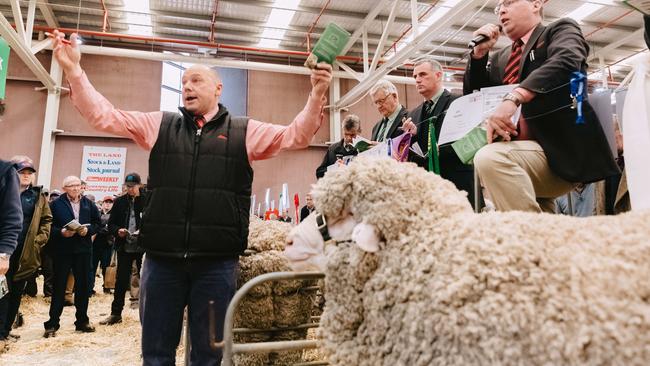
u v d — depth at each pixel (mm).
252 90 9633
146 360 1582
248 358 1948
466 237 664
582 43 1303
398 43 9031
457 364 601
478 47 1654
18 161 3418
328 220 864
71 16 8133
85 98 1658
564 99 1244
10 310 3355
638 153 1049
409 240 724
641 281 533
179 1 7625
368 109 10039
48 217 3496
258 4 7590
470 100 1521
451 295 613
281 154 9602
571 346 521
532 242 615
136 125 1745
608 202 1933
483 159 1253
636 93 1087
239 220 1690
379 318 731
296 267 911
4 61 2012
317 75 1570
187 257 1588
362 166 823
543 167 1271
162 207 1636
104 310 4895
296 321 1988
